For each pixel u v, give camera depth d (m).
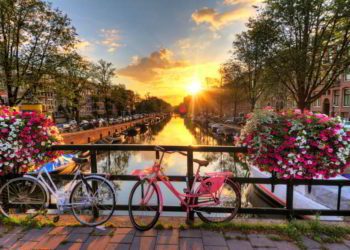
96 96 39.50
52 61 11.89
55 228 2.66
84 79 20.92
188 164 2.87
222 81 31.16
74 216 2.83
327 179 2.86
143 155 17.47
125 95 58.03
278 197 6.20
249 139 2.78
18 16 10.57
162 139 33.97
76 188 2.82
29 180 2.88
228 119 42.62
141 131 45.09
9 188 2.99
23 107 11.59
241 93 28.95
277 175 2.88
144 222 2.77
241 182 2.95
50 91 12.63
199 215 2.80
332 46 11.05
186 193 2.79
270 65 12.45
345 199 4.53
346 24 10.38
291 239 2.46
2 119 2.81
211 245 2.35
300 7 10.42
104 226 2.69
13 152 2.81
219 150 2.87
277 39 11.88
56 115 42.84
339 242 2.41
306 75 11.40
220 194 2.83
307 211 2.95
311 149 2.65
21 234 2.53
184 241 2.41
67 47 12.57
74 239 2.44
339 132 2.55
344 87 25.84
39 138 2.89
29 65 11.42
